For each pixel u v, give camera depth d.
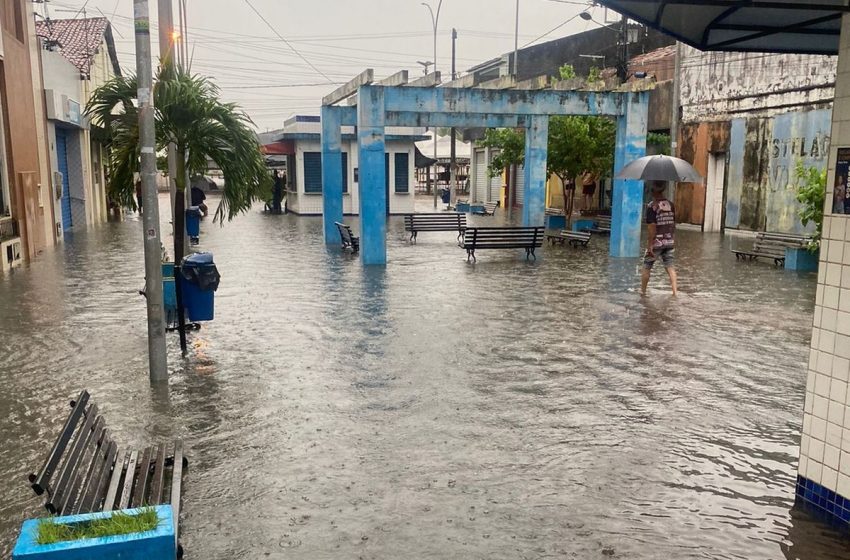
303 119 32.28
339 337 9.11
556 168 23.56
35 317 10.26
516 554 4.14
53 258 17.06
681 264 16.23
